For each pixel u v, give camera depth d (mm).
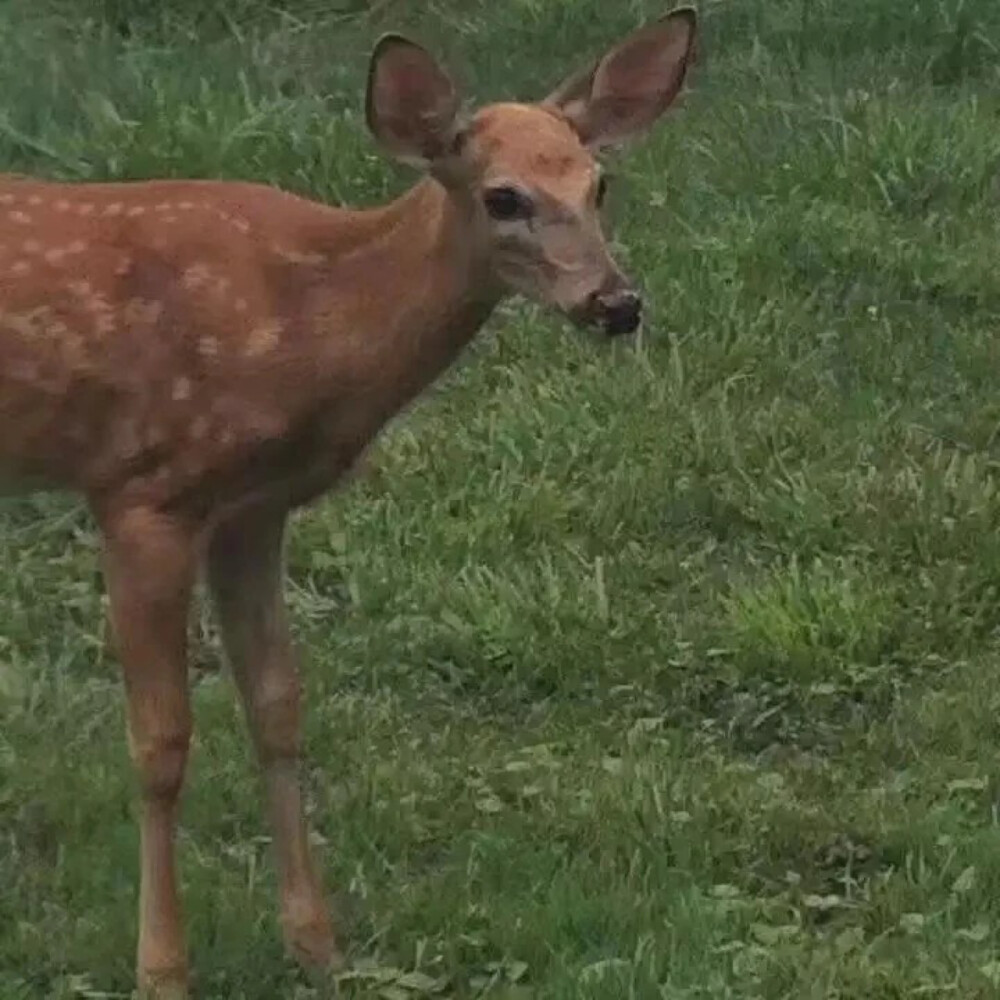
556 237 8836
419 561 12727
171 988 9172
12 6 18625
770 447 13711
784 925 9742
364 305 9086
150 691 9102
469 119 8992
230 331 8969
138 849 10227
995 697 11391
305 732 11188
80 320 8984
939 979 9195
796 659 11758
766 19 19047
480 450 13648
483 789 10750
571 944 9562
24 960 9586
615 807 10477
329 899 9930
